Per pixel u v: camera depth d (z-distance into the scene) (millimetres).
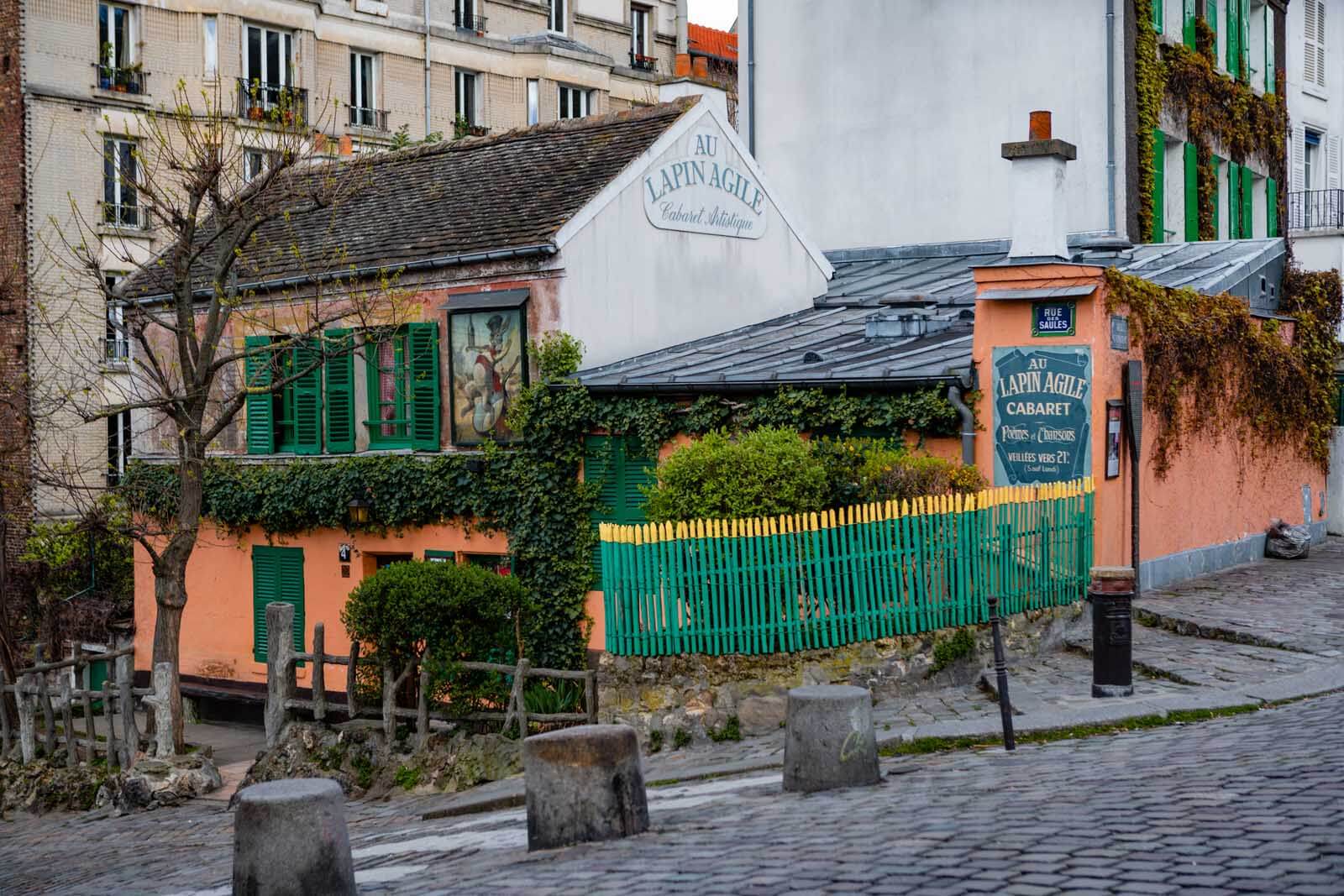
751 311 23297
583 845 9555
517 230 20375
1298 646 14633
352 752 16391
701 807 10562
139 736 18625
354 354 21766
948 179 29438
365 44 43406
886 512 14172
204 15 38094
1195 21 30234
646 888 7820
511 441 20016
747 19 31875
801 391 17547
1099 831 7906
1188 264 23391
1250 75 33188
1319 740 10125
